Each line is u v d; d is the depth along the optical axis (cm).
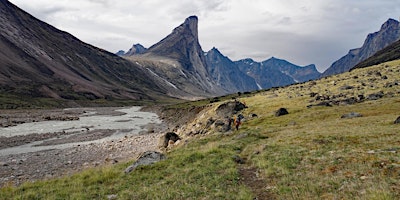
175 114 14500
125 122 12506
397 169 1644
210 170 2278
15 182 3453
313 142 2800
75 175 2620
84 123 11481
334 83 10981
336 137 2864
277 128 4575
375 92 7425
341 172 1795
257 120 6288
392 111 4759
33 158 4956
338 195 1454
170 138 5659
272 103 8681
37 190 2134
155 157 2827
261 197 1641
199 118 8425
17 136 7469
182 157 2791
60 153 5419
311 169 1980
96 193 1972
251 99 10994
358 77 11244
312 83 13112
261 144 3162
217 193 1725
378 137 2645
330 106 6675
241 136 3988
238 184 1931
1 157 5053
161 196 1767
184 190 1853
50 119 12338
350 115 4797
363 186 1505
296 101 8350
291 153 2481
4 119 11456
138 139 7062
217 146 3331
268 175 2020
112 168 2781
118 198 1814
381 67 13375
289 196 1569
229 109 8219
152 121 13438
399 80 8812
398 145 2194
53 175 3788
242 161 2556
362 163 1877
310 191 1586
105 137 7869
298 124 4853
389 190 1379
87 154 5288
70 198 1870
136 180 2230
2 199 1947
